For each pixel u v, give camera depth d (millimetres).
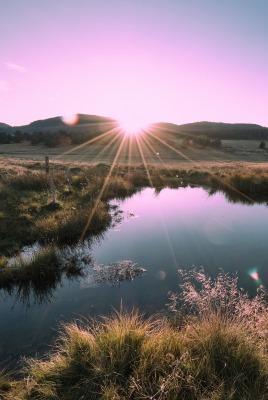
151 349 3742
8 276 6945
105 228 11773
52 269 7410
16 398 3363
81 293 6684
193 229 11836
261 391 3133
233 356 3541
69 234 10141
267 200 17688
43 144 103875
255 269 7984
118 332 3996
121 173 27047
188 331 4227
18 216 11680
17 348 4793
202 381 3285
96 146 97750
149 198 18703
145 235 11047
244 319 4445
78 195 16094
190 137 111000
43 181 18328
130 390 3172
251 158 73250
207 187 23156
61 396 3303
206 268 8102
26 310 5965
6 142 110625
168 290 6789
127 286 7012
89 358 3678
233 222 12859
